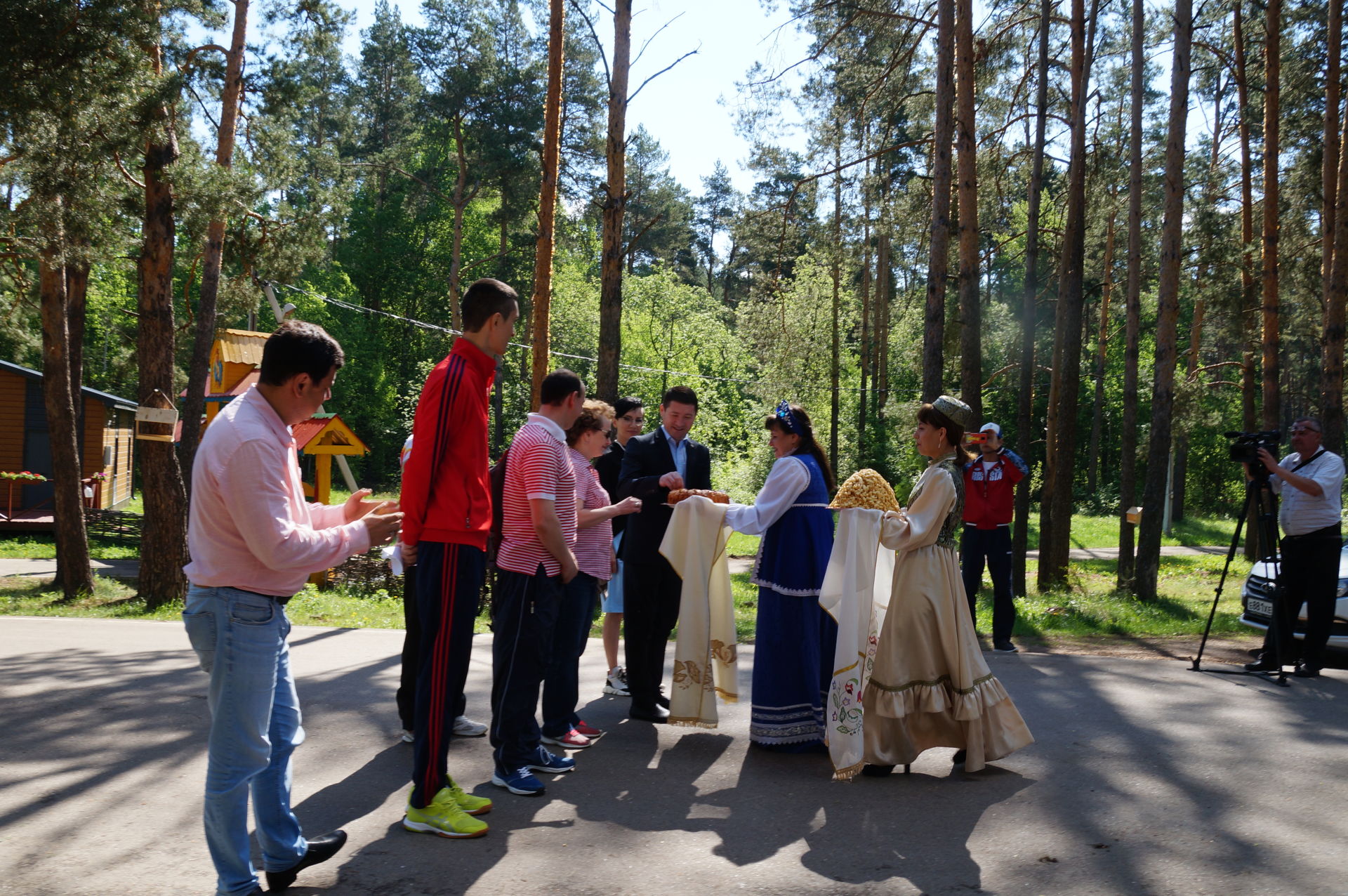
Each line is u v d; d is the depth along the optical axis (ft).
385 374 157.28
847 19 45.50
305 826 12.69
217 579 9.78
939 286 40.86
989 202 60.23
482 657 24.41
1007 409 127.24
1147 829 12.88
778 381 111.65
